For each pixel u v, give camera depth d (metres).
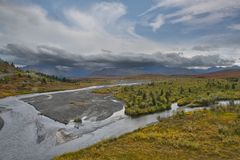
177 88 134.38
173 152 33.00
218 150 33.38
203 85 140.62
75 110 80.12
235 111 60.75
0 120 62.12
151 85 161.88
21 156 35.91
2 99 114.38
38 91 160.00
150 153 32.72
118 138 41.00
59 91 167.25
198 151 33.31
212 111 62.00
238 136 39.25
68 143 43.09
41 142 43.34
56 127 55.50
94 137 47.06
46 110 80.00
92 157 31.84
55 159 32.31
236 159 30.47
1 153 36.97
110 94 136.25
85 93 146.12
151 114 71.62
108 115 71.88
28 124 58.09
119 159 30.39
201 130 43.84
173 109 78.50
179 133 42.28
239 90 116.56
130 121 62.69
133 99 96.75
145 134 42.12
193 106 81.81
